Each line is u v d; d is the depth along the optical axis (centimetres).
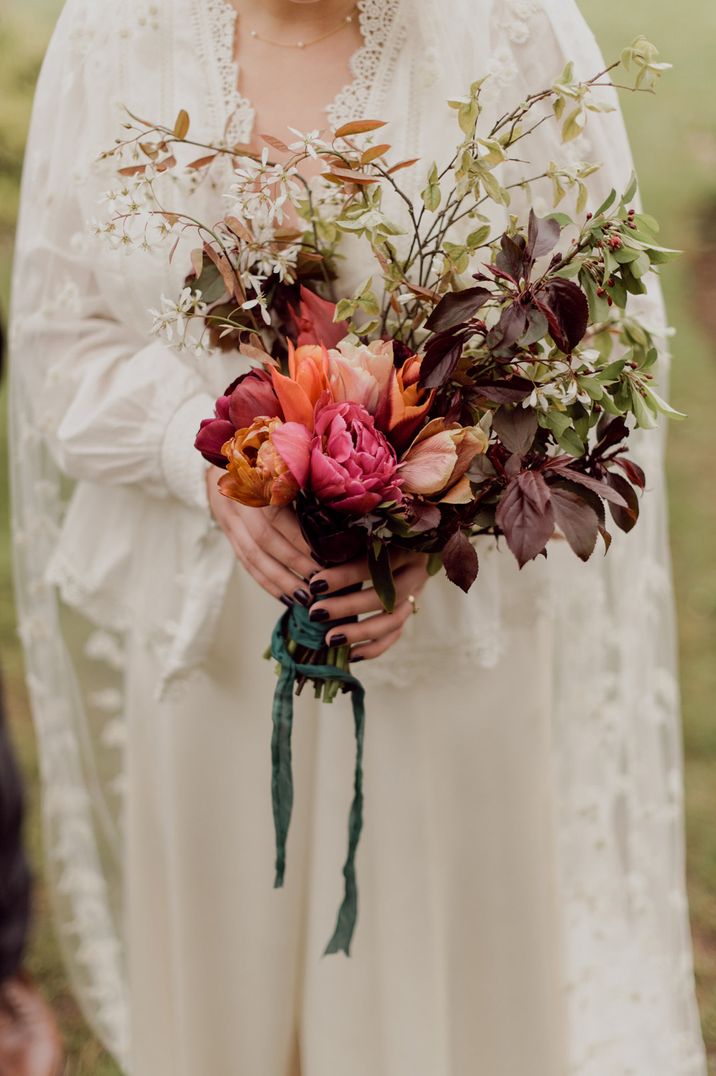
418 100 146
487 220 134
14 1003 142
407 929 164
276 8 148
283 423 125
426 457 121
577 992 201
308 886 170
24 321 165
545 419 125
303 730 162
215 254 133
